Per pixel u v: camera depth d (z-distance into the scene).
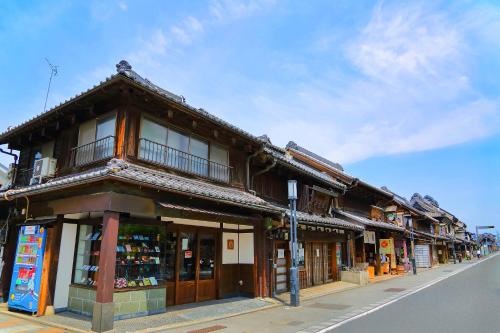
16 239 10.98
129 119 9.47
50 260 9.24
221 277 12.52
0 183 15.67
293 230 12.53
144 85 8.77
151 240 9.83
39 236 9.33
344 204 22.52
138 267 9.38
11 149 13.86
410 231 27.28
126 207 8.12
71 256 9.88
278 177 16.28
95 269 9.34
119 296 8.65
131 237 9.32
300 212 16.23
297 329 8.31
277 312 10.59
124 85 8.78
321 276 17.75
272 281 13.36
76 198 8.73
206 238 12.36
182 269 11.25
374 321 9.13
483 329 8.07
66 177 9.91
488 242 112.25
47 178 10.88
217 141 12.55
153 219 9.98
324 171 22.59
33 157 12.91
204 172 11.69
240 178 13.40
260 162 14.32
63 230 9.73
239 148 13.57
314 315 10.09
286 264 15.32
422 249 37.22
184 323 8.73
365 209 25.58
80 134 10.74
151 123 10.16
